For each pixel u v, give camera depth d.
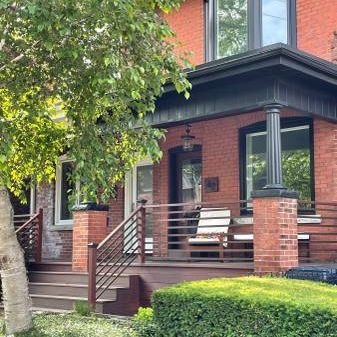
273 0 7.93
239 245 8.15
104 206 8.20
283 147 7.95
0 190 4.90
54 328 5.12
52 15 4.24
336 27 7.64
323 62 6.41
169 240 9.10
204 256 8.69
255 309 4.17
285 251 5.98
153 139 5.11
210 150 8.71
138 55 4.74
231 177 8.44
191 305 4.57
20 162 5.91
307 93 6.78
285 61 6.07
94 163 5.04
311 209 6.92
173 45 4.99
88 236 8.01
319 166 7.52
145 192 9.73
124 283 7.30
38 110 5.27
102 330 5.05
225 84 6.80
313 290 4.51
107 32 4.73
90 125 5.17
